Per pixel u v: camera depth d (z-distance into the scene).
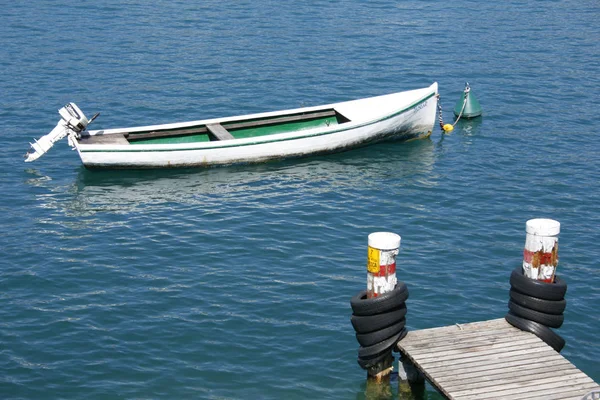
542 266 14.60
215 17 47.34
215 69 38.00
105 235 22.22
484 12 49.56
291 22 46.47
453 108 33.59
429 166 27.52
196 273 20.03
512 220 23.20
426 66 38.91
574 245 21.58
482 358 13.84
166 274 19.97
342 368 16.23
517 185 25.80
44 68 37.81
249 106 33.44
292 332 17.45
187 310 18.30
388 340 14.48
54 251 21.19
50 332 17.34
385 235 14.12
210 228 22.62
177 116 32.31
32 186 25.80
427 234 22.27
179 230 22.50
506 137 30.28
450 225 22.84
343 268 20.30
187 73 37.44
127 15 47.59
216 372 16.06
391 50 41.38
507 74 37.84
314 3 50.97
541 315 14.63
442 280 19.66
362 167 27.52
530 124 31.64
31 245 21.55
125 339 17.12
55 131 26.95
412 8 50.12
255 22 46.38
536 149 29.05
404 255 20.97
